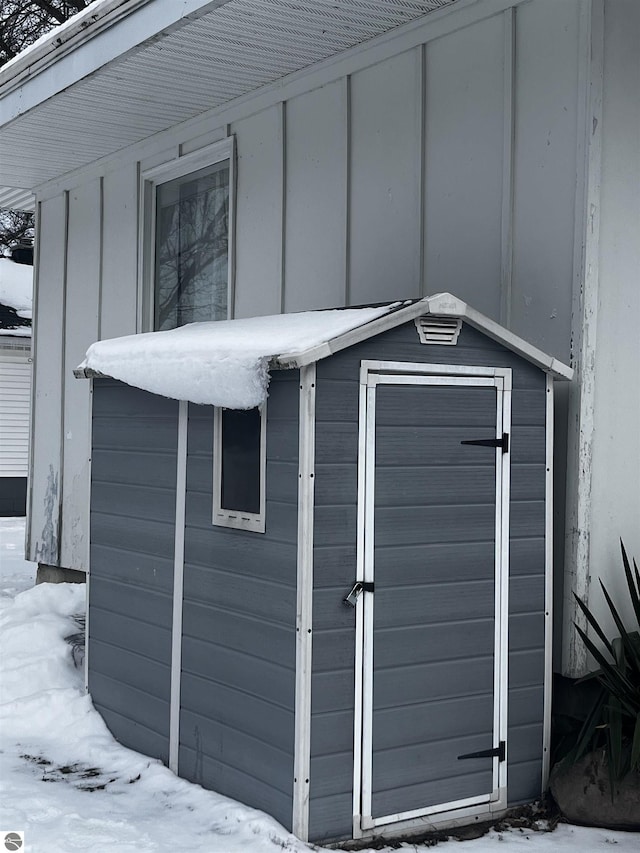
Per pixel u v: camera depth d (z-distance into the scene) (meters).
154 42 5.73
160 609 4.99
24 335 18.59
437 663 4.32
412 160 5.55
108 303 8.28
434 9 5.36
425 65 5.50
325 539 4.08
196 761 4.69
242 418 4.44
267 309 6.58
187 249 7.52
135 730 5.18
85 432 8.53
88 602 5.61
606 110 4.70
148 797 4.61
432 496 4.32
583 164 4.66
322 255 6.14
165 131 7.54
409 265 5.57
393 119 5.68
